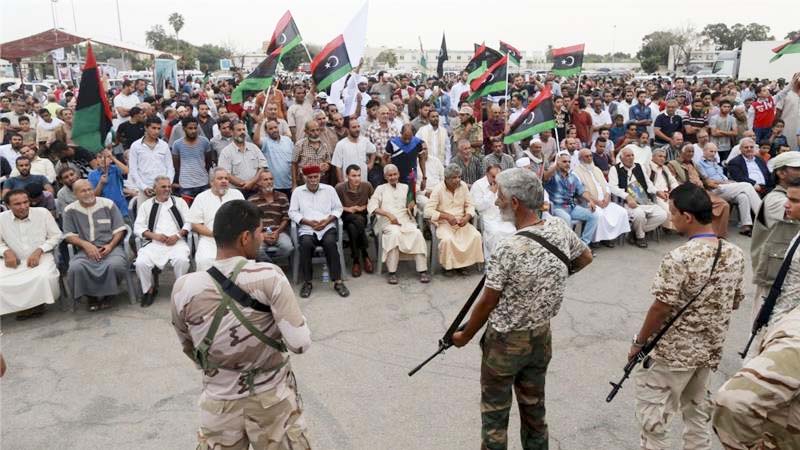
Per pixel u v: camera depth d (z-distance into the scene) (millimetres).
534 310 2928
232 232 2549
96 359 5066
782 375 1648
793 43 12117
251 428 2621
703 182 9312
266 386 2609
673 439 3830
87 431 4008
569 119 12922
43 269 5988
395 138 8242
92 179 7551
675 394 3053
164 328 5719
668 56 63781
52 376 4777
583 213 8078
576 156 9172
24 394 4500
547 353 3104
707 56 62969
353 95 11008
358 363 4961
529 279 2867
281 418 2664
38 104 14367
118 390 4547
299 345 2545
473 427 4016
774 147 11711
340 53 9281
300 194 6918
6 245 5996
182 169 8148
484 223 7566
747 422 1700
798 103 11914
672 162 9188
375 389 4531
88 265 6004
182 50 67438
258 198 7051
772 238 3916
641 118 13555
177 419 4145
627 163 8680
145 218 6609
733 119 12172
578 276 7191
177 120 10656
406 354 5129
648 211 8438
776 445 1751
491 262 2922
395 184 7398
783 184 3971
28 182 7523
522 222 2994
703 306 2904
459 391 4500
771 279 3930
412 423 4066
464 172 8461
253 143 8922
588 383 4586
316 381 4652
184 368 4902
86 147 6500
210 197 6781
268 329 2559
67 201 7152
